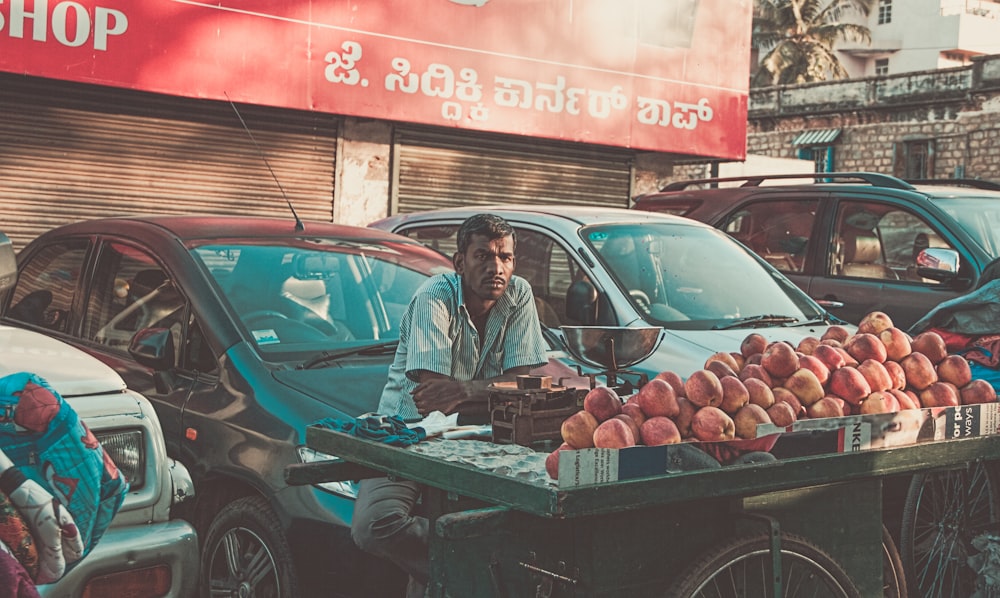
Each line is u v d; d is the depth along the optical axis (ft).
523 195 45.75
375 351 15.71
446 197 43.57
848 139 97.96
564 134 43.60
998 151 87.97
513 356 12.70
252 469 13.57
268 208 39.27
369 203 41.55
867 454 10.44
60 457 7.47
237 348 14.84
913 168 94.12
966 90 89.51
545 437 10.61
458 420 11.84
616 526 9.53
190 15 35.01
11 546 6.97
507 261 12.32
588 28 43.86
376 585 12.60
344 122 40.57
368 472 11.59
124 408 12.29
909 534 14.44
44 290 18.39
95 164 35.55
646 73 45.73
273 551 13.21
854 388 10.75
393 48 39.14
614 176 48.47
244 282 16.06
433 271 18.02
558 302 19.89
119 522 12.05
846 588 10.71
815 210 27.32
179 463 13.25
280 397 13.94
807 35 153.58
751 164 71.36
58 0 32.68
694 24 47.01
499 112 41.81
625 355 11.43
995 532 13.85
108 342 16.78
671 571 9.91
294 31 37.04
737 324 19.11
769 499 10.41
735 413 9.90
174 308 15.89
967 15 162.81
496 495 8.99
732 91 48.44
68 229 18.79
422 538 11.50
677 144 46.91
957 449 11.22
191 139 37.37
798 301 21.01
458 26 40.57
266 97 36.65
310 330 15.72
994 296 15.79
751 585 10.20
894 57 169.89
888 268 25.75
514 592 10.21
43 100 34.40
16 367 12.18
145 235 17.06
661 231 21.20
